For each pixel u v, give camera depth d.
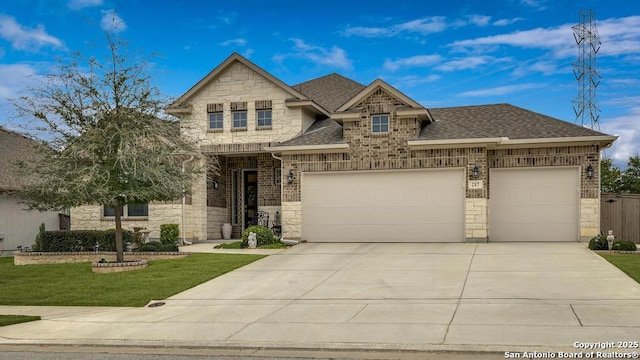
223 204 25.27
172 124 16.84
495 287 12.36
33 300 12.77
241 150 23.58
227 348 8.73
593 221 19.56
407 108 20.28
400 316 10.20
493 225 20.45
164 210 22.67
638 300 10.73
